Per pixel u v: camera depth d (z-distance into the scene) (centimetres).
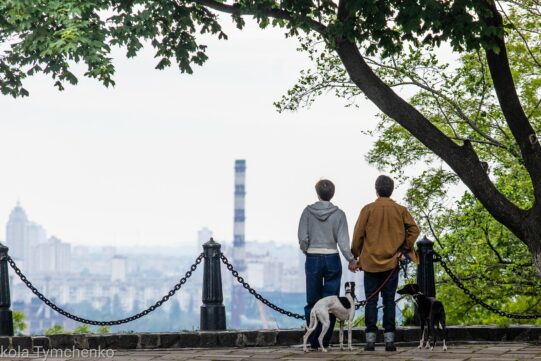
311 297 1844
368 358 1706
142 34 2000
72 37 1886
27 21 1906
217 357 1770
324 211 1828
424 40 1973
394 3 1912
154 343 2009
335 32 1941
